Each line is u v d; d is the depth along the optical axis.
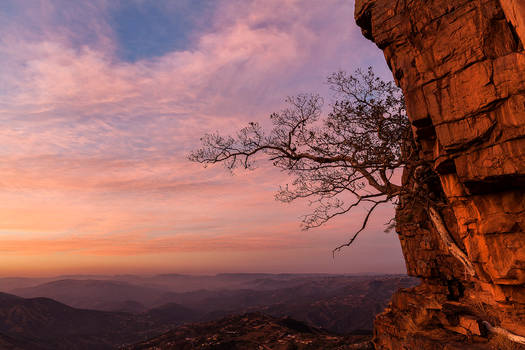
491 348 9.71
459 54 8.91
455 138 9.05
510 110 7.98
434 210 14.88
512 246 9.04
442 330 12.73
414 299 15.95
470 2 8.80
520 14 7.46
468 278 14.77
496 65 8.20
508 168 8.12
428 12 9.62
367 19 12.18
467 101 8.73
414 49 10.03
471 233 10.38
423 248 17.27
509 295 9.66
